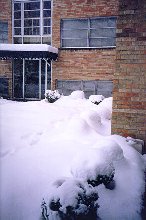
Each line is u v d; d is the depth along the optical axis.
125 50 5.31
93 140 5.30
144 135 5.39
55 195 2.80
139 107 5.37
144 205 3.46
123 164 4.25
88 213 2.91
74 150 4.60
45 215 2.84
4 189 3.52
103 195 3.44
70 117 7.49
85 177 3.37
